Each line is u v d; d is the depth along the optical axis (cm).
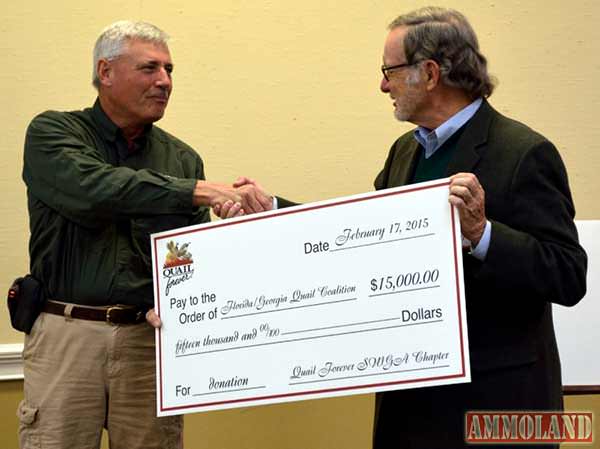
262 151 342
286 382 213
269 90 342
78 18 328
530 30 357
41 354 252
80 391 249
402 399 221
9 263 323
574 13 359
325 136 346
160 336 227
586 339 284
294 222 216
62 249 250
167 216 242
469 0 354
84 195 237
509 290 204
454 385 214
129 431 254
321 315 212
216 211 234
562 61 358
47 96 326
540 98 358
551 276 203
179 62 336
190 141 337
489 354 212
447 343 201
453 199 198
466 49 220
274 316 216
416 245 205
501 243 200
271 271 217
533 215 209
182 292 225
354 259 210
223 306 221
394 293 206
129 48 252
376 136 348
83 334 248
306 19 344
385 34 348
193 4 337
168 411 224
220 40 339
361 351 207
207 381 221
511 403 211
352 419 341
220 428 335
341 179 346
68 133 250
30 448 252
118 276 247
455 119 222
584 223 292
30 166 250
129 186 234
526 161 210
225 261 222
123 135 261
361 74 347
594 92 360
